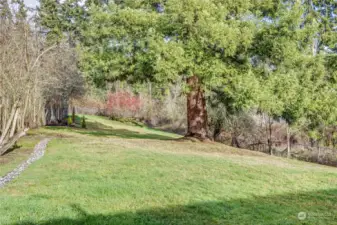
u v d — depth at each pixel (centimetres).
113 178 720
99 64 1402
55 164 877
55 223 452
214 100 2073
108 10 1464
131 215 497
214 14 1217
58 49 2520
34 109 1986
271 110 1333
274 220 500
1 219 455
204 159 990
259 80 1298
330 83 1516
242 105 1230
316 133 2047
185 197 600
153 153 1064
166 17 1257
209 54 1255
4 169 845
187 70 1246
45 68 1917
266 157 1279
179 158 983
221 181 728
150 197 594
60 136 1780
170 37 1285
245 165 926
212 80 1225
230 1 1309
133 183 680
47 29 3712
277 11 1418
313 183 764
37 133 1884
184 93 1447
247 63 1338
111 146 1209
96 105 4138
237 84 1230
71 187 638
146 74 1429
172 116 3109
